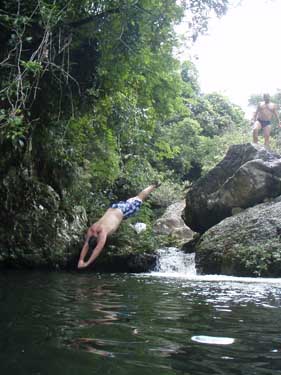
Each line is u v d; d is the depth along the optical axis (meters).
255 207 12.35
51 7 8.34
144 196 6.18
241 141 24.34
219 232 11.85
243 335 3.36
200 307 4.80
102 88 11.02
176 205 20.19
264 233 10.91
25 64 7.30
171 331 3.42
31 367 2.36
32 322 3.61
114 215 5.60
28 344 2.85
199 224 14.31
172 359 2.61
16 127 7.26
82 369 2.35
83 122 12.16
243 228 11.41
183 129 27.00
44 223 11.78
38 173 12.66
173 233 16.78
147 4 9.28
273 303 5.24
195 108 30.80
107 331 3.33
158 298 5.55
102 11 9.20
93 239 5.64
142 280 8.49
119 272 11.59
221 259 10.89
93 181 15.79
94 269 11.74
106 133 13.14
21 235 11.34
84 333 3.23
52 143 12.13
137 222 16.05
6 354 2.60
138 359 2.58
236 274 10.36
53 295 5.53
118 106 12.52
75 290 6.24
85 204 14.54
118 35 9.62
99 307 4.57
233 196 13.11
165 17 9.59
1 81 8.20
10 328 3.34
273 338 3.27
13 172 11.67
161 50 10.84
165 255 12.62
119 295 5.79
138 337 3.15
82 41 9.88
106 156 14.04
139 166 15.63
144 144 14.92
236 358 2.68
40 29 8.69
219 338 3.22
